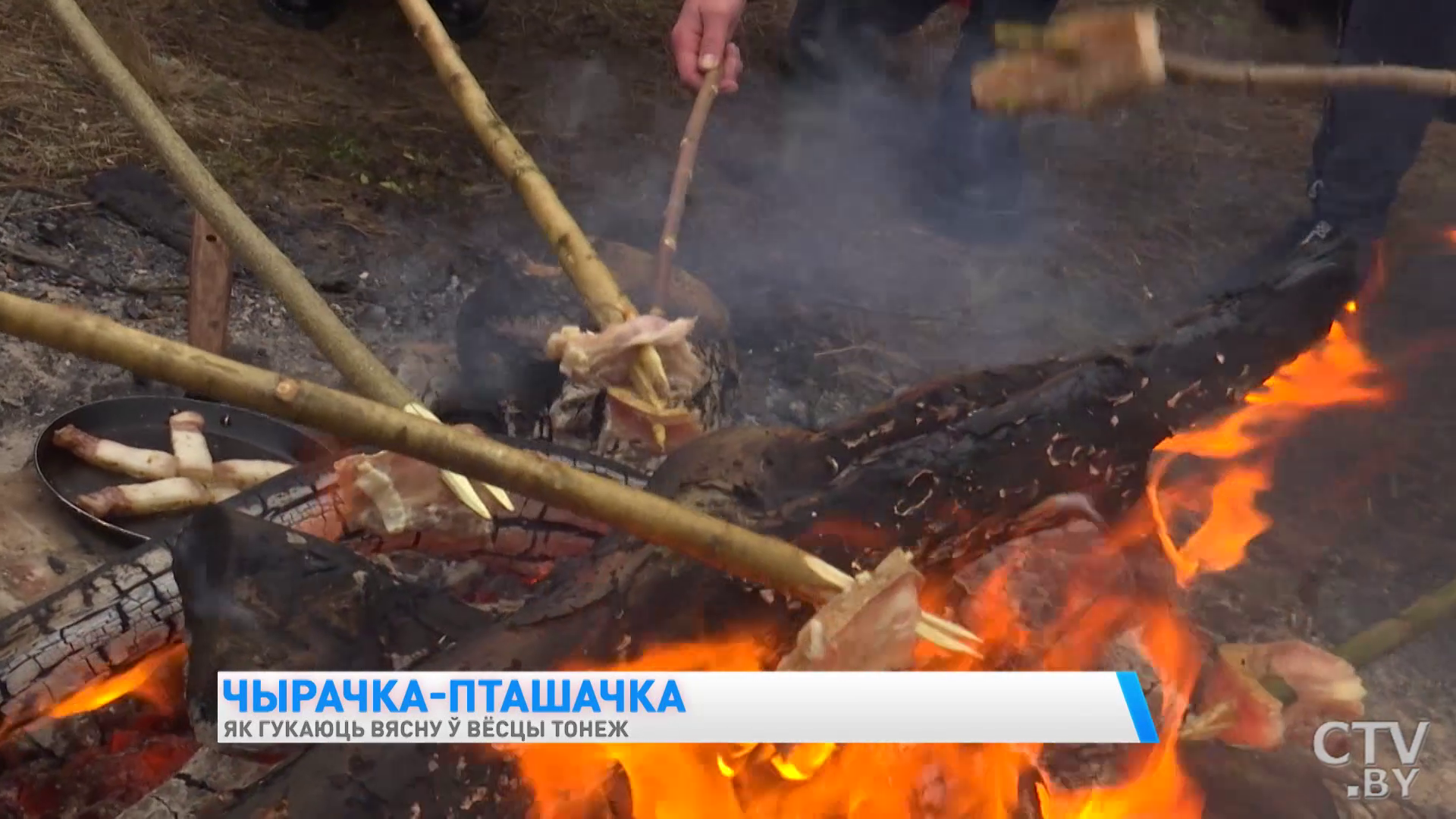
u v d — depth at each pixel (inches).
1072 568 70.3
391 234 129.1
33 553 80.6
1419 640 97.3
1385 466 115.3
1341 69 65.5
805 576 54.3
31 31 142.4
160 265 115.9
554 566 74.0
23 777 65.6
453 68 89.9
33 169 123.0
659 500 53.4
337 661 57.2
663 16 195.2
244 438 95.1
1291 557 102.9
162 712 69.9
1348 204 129.0
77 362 101.5
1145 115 189.0
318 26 167.5
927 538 63.6
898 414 66.7
